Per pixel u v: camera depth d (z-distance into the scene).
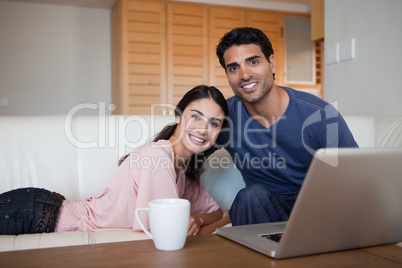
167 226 0.65
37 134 1.44
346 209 0.62
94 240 1.03
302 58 4.89
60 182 1.43
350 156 0.58
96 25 4.68
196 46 4.45
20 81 4.45
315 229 0.62
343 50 2.13
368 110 1.98
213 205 1.41
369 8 1.94
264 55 1.33
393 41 1.81
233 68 1.35
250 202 1.11
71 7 4.60
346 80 2.13
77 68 4.62
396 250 0.67
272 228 0.80
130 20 4.23
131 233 1.09
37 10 4.49
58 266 0.57
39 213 1.18
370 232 0.67
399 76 1.79
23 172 1.40
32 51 4.48
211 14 4.50
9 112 4.42
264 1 4.71
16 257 0.62
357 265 0.58
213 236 0.77
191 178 1.38
